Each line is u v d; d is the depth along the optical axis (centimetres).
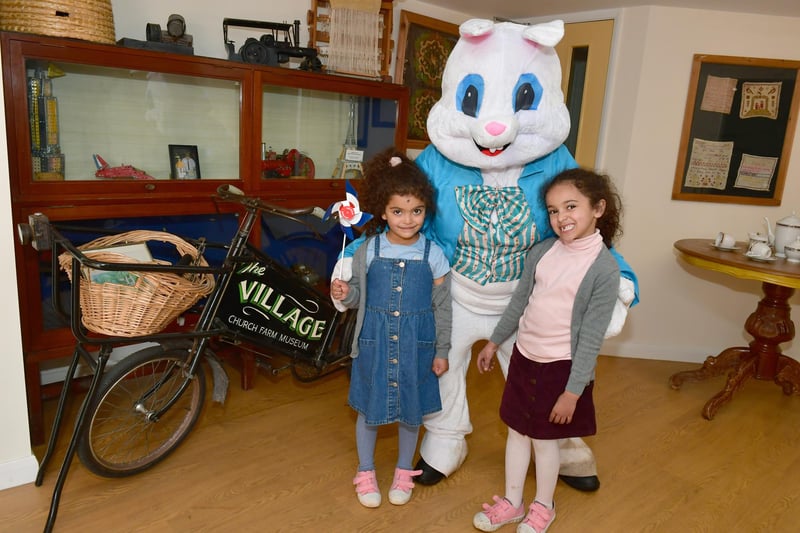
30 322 190
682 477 201
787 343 309
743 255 249
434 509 178
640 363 309
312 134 263
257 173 233
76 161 205
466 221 168
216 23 243
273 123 249
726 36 282
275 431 217
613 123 301
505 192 168
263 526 166
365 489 177
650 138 294
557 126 163
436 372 174
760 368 260
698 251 254
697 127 291
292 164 253
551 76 163
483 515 169
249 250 195
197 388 194
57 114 196
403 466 182
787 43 282
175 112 226
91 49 184
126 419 196
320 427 222
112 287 153
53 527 159
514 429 161
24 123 177
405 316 164
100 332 163
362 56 258
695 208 300
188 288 165
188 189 215
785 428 240
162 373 197
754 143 290
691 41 283
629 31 290
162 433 210
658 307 312
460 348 185
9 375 170
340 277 169
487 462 206
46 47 175
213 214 226
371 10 256
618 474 201
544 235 170
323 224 261
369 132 272
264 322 203
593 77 306
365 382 170
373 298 166
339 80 245
